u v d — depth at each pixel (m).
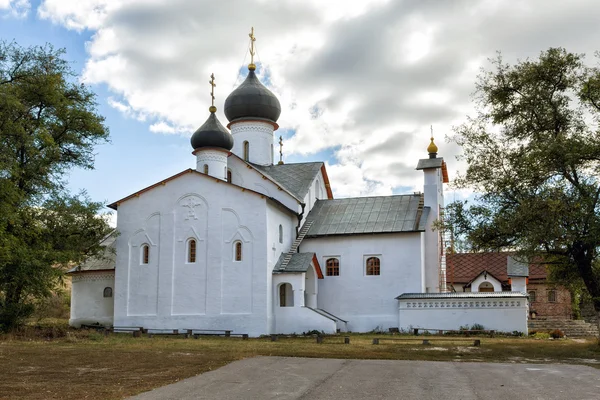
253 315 36.19
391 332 36.19
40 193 34.84
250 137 47.00
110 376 16.67
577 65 27.64
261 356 21.09
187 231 38.53
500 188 26.97
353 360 20.08
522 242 26.22
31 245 34.28
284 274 37.12
